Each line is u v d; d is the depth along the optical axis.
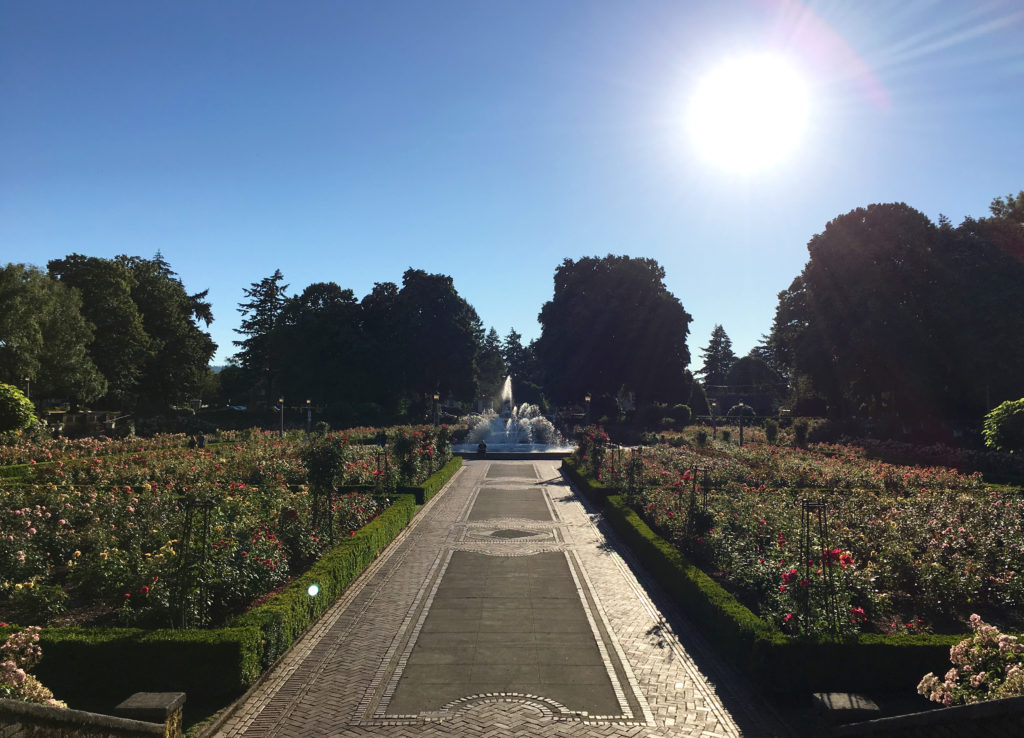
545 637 8.85
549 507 19.53
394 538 14.98
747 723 6.55
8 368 36.38
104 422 43.19
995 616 9.48
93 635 7.04
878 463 25.33
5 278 36.69
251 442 31.84
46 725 3.97
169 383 53.66
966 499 14.06
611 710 6.76
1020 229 36.84
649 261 59.12
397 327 61.03
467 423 54.84
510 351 113.31
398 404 62.56
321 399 59.41
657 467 21.66
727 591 9.52
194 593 8.09
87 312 45.28
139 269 52.88
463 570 12.26
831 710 5.71
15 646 6.15
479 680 7.46
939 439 38.06
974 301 35.91
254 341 63.34
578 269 58.66
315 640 8.72
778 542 10.12
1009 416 23.03
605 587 11.22
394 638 8.78
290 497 13.95
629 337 54.41
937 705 6.71
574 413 59.94
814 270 42.44
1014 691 4.59
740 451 29.39
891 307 38.00
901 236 38.94
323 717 6.58
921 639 7.26
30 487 15.93
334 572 10.22
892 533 11.25
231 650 6.87
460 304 62.88
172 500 14.12
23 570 9.91
